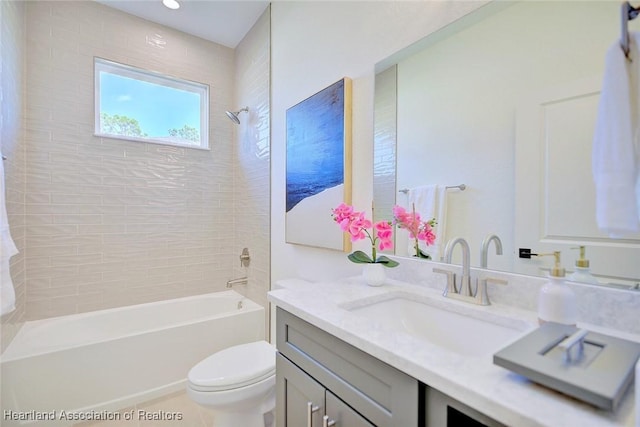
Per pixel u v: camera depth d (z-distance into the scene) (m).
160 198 2.68
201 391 1.36
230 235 3.04
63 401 1.72
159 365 2.02
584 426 0.43
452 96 1.15
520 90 0.97
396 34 1.35
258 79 2.55
